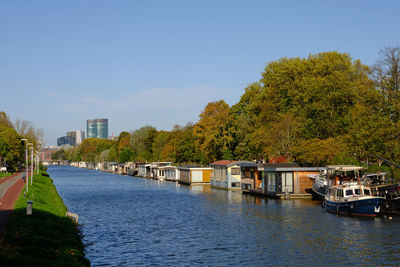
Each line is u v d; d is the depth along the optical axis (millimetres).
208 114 129500
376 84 70938
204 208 67562
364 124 69688
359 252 36469
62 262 27688
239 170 103688
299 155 86500
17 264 24781
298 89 97000
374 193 57031
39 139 182000
